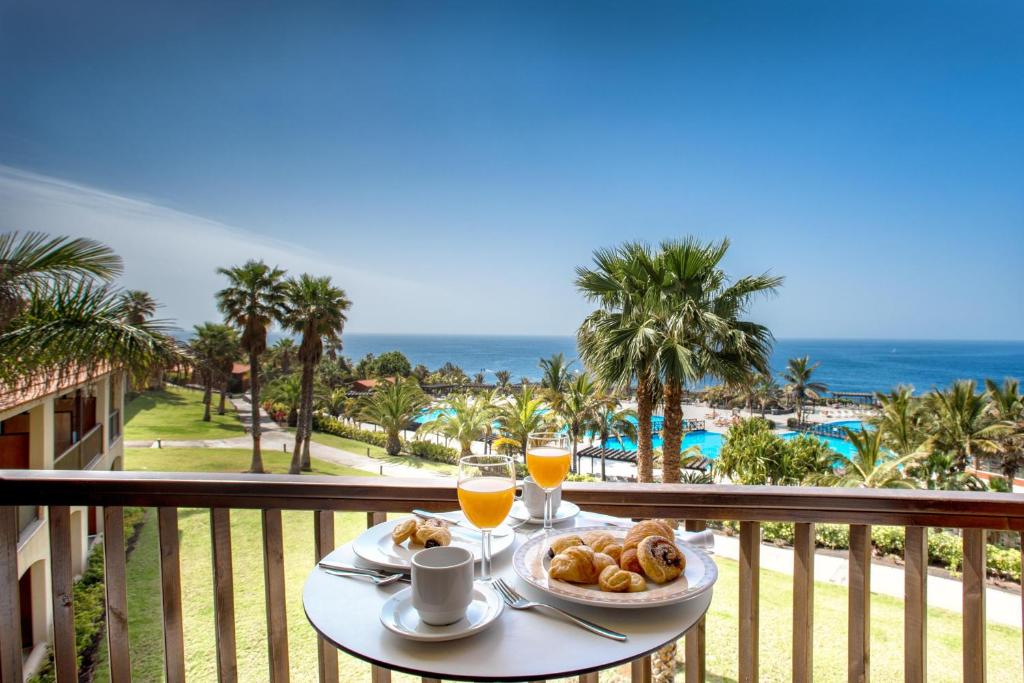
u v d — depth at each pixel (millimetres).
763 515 1351
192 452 28250
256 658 7320
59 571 1371
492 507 995
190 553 12242
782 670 7305
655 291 8719
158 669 7469
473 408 20391
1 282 5438
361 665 6727
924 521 1303
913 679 1303
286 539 12547
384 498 1393
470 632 809
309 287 22109
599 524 1288
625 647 804
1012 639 8672
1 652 1343
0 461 7457
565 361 18719
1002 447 18547
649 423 9312
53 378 6691
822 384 46062
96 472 1387
